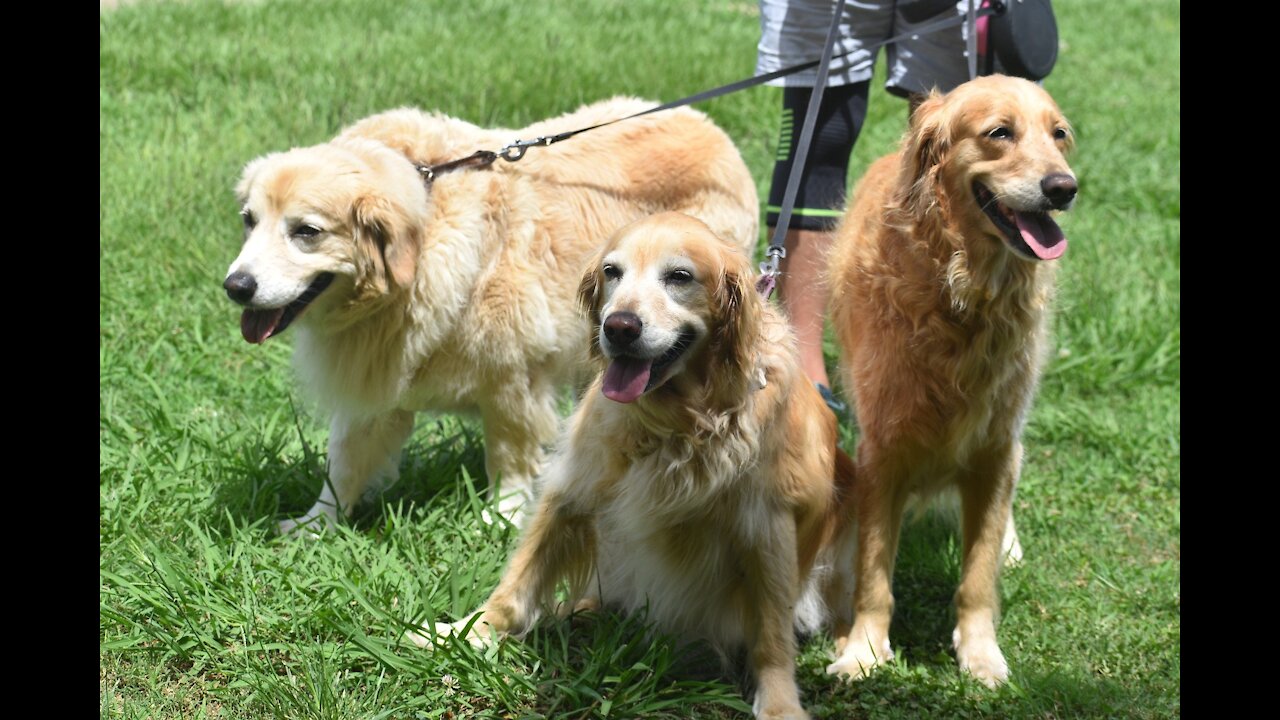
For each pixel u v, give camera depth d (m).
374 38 10.60
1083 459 5.44
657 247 3.18
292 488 4.52
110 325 5.73
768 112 9.54
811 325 4.90
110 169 7.25
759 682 3.41
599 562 3.72
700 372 3.28
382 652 3.39
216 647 3.46
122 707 3.24
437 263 4.18
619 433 3.37
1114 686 3.62
